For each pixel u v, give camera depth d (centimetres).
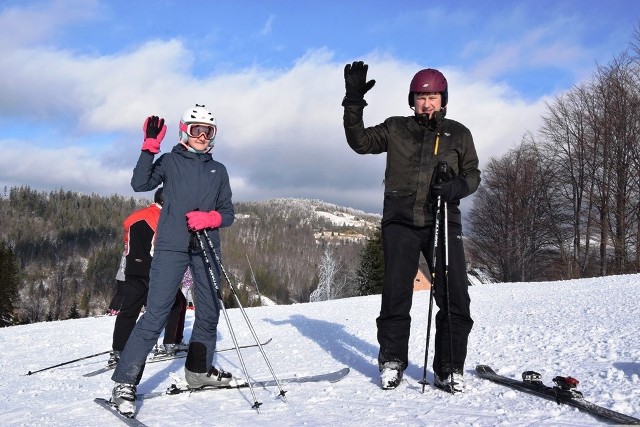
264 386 395
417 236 371
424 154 368
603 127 2853
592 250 3136
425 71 371
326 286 5150
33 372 534
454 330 355
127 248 536
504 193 3666
